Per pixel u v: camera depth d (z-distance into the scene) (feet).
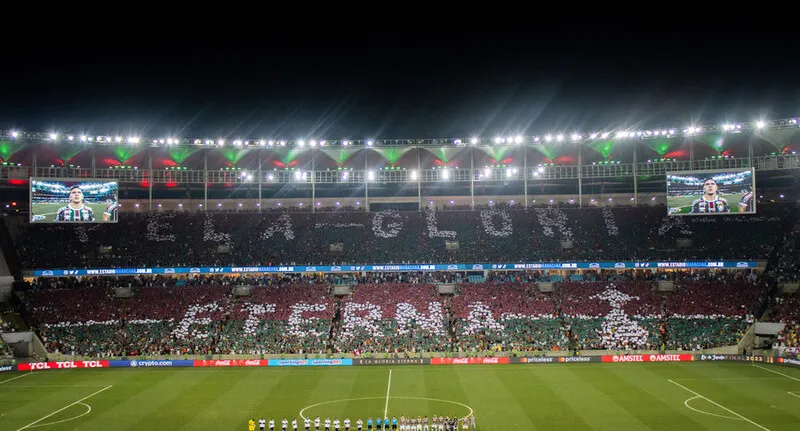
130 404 189.26
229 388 208.44
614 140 338.13
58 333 269.03
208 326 274.77
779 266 294.05
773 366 233.14
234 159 357.61
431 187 389.80
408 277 315.99
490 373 227.20
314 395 197.16
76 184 291.38
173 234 332.39
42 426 168.25
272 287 302.86
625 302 284.41
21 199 357.41
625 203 383.45
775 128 288.71
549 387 204.64
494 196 388.98
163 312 284.00
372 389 204.03
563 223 341.21
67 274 296.71
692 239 316.40
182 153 341.62
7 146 303.27
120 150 334.85
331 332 270.05
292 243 327.88
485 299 291.58
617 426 161.89
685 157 347.15
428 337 264.52
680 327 265.13
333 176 371.15
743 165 338.75
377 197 392.06
